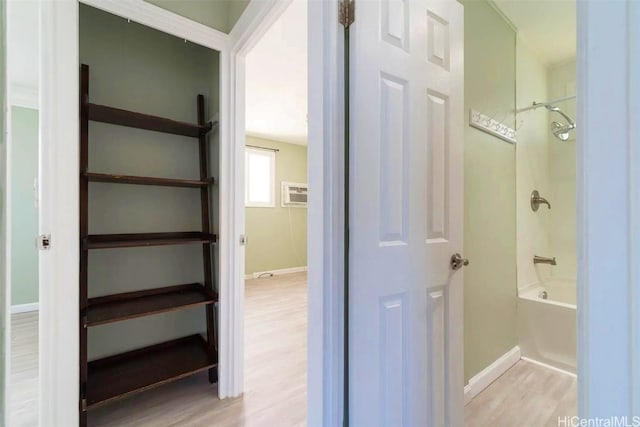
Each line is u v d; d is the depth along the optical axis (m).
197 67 1.96
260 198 5.21
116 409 1.57
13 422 1.48
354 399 0.93
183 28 1.59
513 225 1.98
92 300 1.59
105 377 1.54
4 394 0.53
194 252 1.96
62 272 1.27
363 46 0.94
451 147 1.21
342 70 0.96
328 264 0.95
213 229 1.86
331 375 0.95
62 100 1.26
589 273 0.33
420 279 1.09
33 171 3.22
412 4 1.08
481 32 1.68
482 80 1.68
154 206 1.82
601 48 0.32
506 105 1.92
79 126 1.33
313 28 0.99
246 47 1.66
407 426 1.04
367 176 0.95
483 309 1.66
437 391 1.14
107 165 1.67
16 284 3.14
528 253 2.21
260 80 2.94
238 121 1.74
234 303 1.72
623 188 0.30
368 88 0.95
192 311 1.95
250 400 1.66
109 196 1.67
